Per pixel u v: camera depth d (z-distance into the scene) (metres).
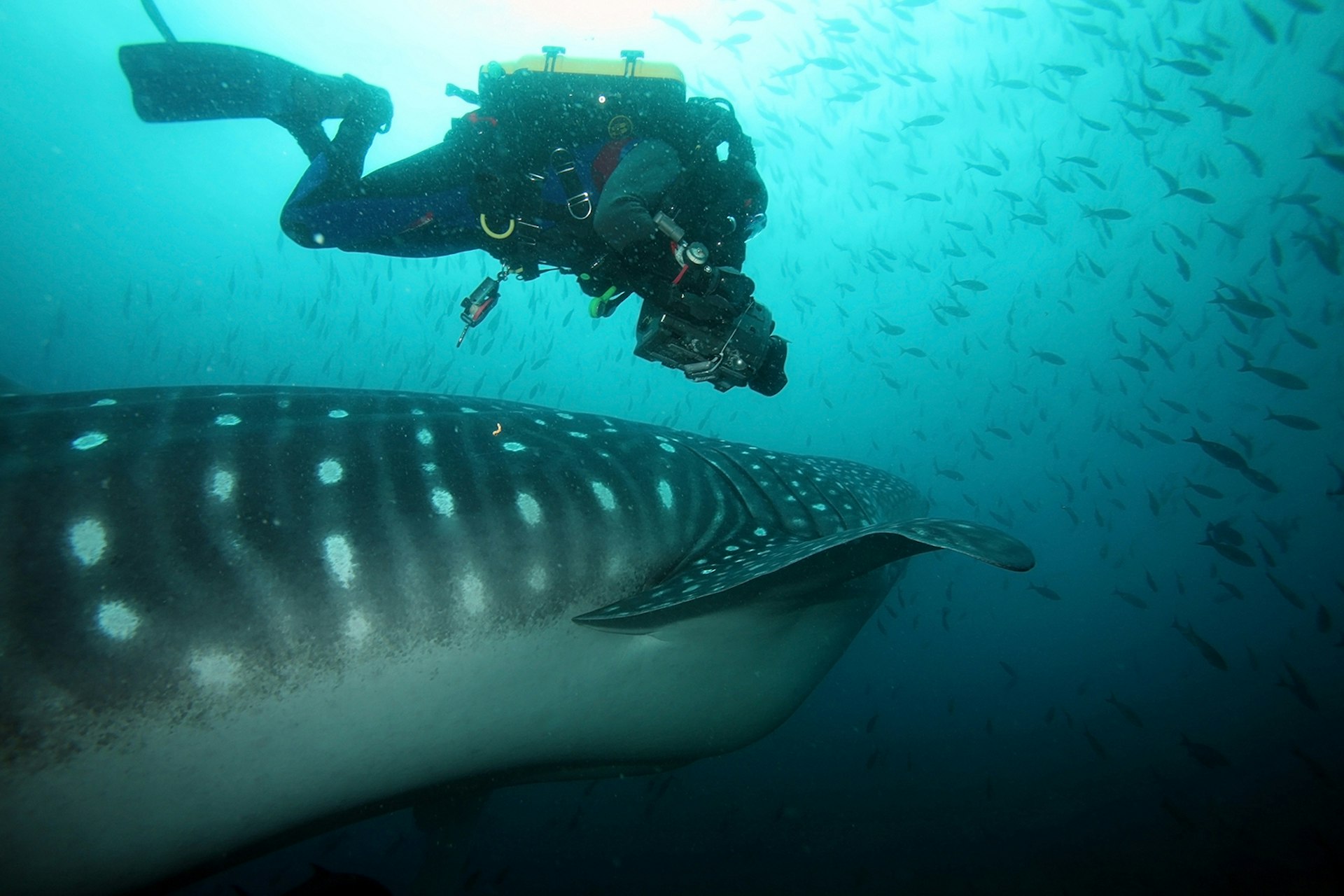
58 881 1.79
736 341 2.50
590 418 3.05
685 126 2.64
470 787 2.95
